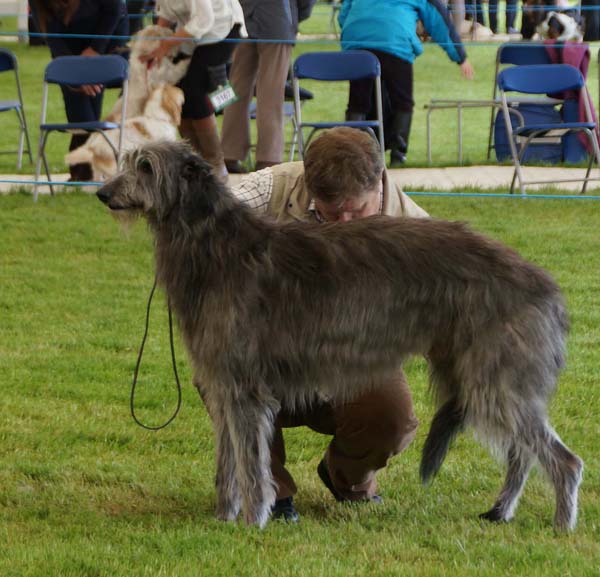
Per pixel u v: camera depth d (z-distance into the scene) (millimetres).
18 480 5961
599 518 5281
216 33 13125
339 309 4887
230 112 13859
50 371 7801
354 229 5016
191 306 4980
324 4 30906
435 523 5316
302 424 5562
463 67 14938
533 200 12875
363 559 4777
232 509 5301
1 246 11195
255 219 5023
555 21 15328
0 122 20250
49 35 13695
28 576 4594
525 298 4906
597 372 7652
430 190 13445
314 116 21031
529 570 4621
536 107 15117
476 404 4945
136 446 6539
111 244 11297
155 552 4859
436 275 4898
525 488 5766
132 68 13320
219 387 4969
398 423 5305
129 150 5086
